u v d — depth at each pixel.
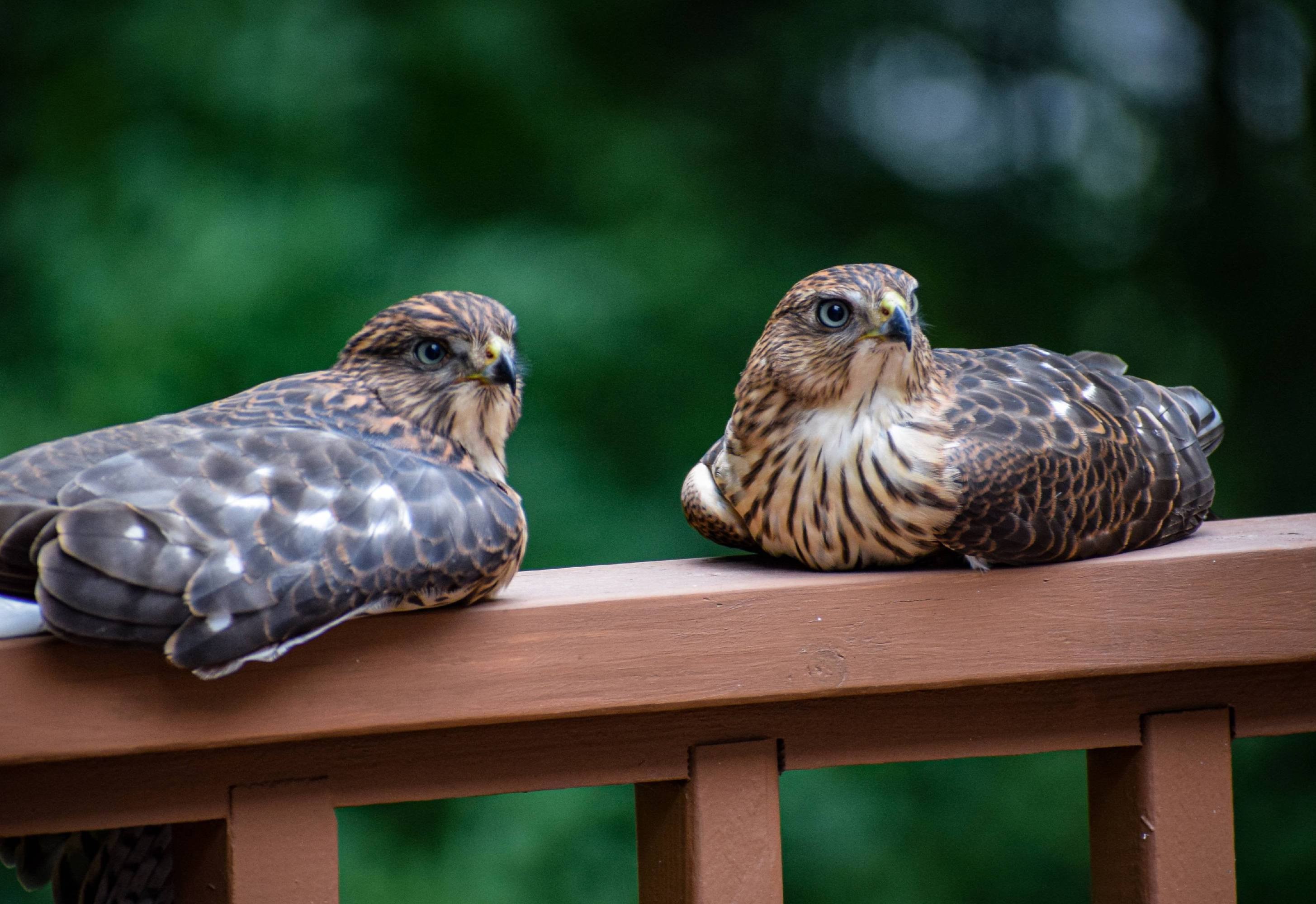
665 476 11.13
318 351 10.62
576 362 11.12
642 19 13.27
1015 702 3.56
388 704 3.13
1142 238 14.04
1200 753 3.63
